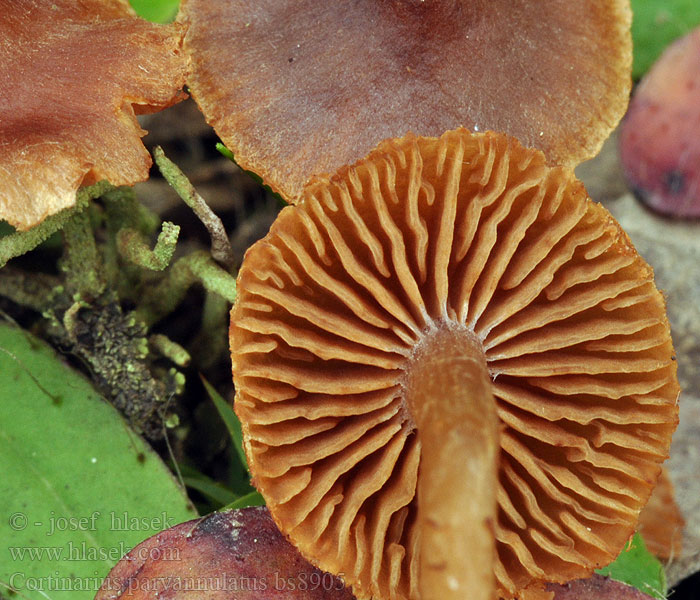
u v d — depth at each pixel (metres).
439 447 0.09
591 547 0.10
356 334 0.10
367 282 0.10
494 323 0.10
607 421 0.10
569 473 0.10
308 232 0.10
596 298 0.10
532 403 0.10
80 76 0.10
